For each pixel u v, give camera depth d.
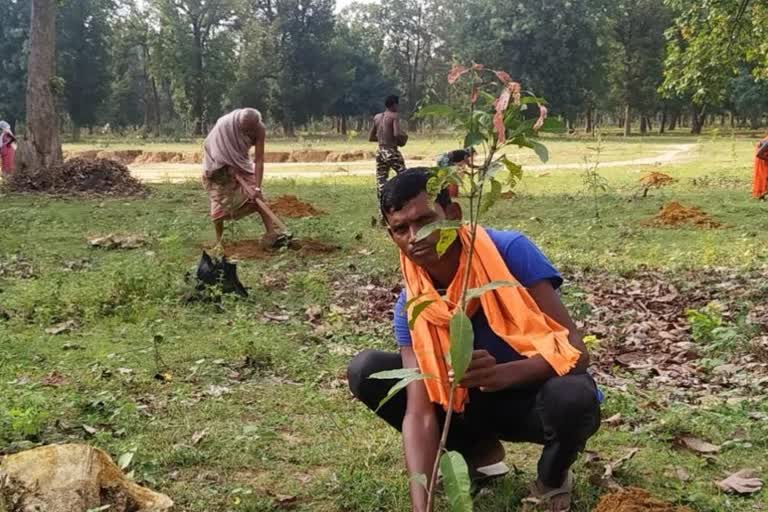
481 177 2.18
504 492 3.59
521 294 2.99
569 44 57.81
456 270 3.01
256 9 69.81
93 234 11.80
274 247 10.27
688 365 5.95
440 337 2.99
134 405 4.55
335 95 69.75
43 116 19.16
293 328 6.79
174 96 69.88
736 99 55.44
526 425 3.25
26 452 3.17
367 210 14.59
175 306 7.32
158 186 20.20
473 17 59.66
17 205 15.79
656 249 10.27
